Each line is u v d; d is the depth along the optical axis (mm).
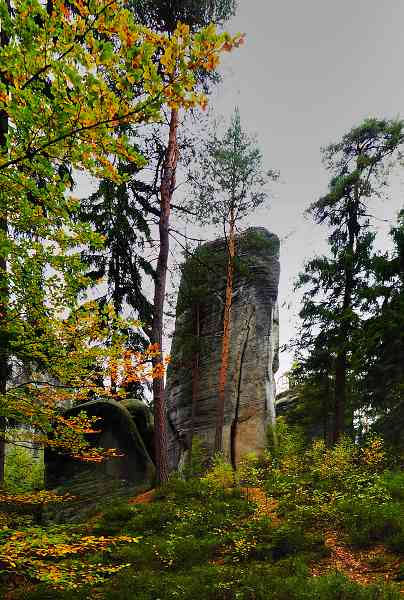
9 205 4270
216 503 10461
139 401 16953
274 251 22562
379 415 18500
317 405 25062
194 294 20281
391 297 15383
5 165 3539
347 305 19734
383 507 8727
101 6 2812
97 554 8172
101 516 11000
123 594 6543
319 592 5871
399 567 6699
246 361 20391
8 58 2965
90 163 3467
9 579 7172
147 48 2863
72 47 2914
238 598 6125
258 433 18703
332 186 21078
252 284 21594
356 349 16438
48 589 6754
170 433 21297
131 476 13336
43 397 5629
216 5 13234
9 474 16172
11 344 5211
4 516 7094
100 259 14695
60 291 5129
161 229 14188
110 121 3109
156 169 14812
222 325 21516
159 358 12766
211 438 19312
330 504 9289
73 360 5227
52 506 12195
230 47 2951
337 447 13773
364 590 5797
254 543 7984
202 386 20891
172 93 3076
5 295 4906
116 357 5332
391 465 13477
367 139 20734
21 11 2861
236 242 20375
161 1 12922
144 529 9484
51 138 3293
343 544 7941
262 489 12391
